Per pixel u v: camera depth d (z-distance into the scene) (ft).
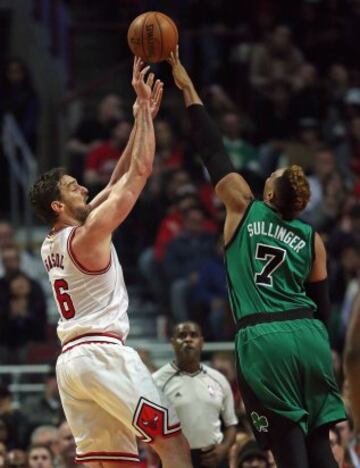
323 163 112.06
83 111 130.93
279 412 44.57
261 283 45.80
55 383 82.43
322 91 127.85
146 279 107.76
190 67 129.90
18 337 94.02
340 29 137.39
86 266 47.42
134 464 48.57
